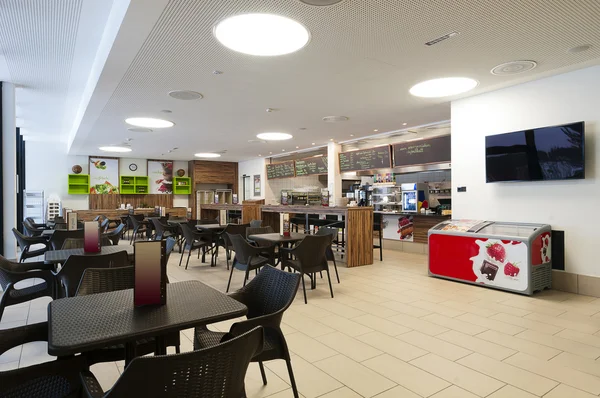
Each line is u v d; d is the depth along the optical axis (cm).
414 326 358
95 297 189
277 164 1266
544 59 425
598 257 452
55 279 311
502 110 537
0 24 403
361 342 319
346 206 691
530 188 509
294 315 392
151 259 175
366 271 623
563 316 386
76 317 157
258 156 1356
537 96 500
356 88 532
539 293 472
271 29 359
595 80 450
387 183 973
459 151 591
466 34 358
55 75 576
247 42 383
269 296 233
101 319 155
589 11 313
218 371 118
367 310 409
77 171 1263
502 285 484
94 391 139
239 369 128
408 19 327
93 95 557
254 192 1434
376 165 903
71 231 486
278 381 253
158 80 489
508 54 409
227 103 609
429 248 580
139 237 1105
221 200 1498
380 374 262
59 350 125
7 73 562
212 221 862
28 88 638
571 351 300
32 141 1201
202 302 180
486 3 299
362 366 274
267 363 280
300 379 255
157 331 145
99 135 890
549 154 477
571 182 471
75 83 620
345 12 314
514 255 471
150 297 174
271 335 210
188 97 569
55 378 154
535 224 499
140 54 403
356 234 669
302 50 394
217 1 294
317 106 632
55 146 1240
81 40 451
